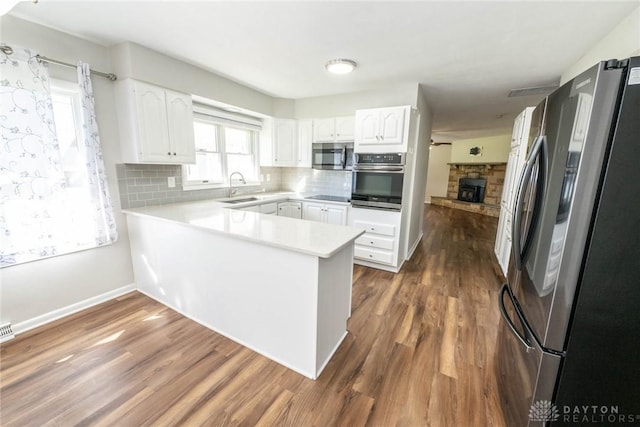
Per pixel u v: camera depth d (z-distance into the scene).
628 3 1.57
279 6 1.70
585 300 0.98
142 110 2.37
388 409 1.47
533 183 1.32
